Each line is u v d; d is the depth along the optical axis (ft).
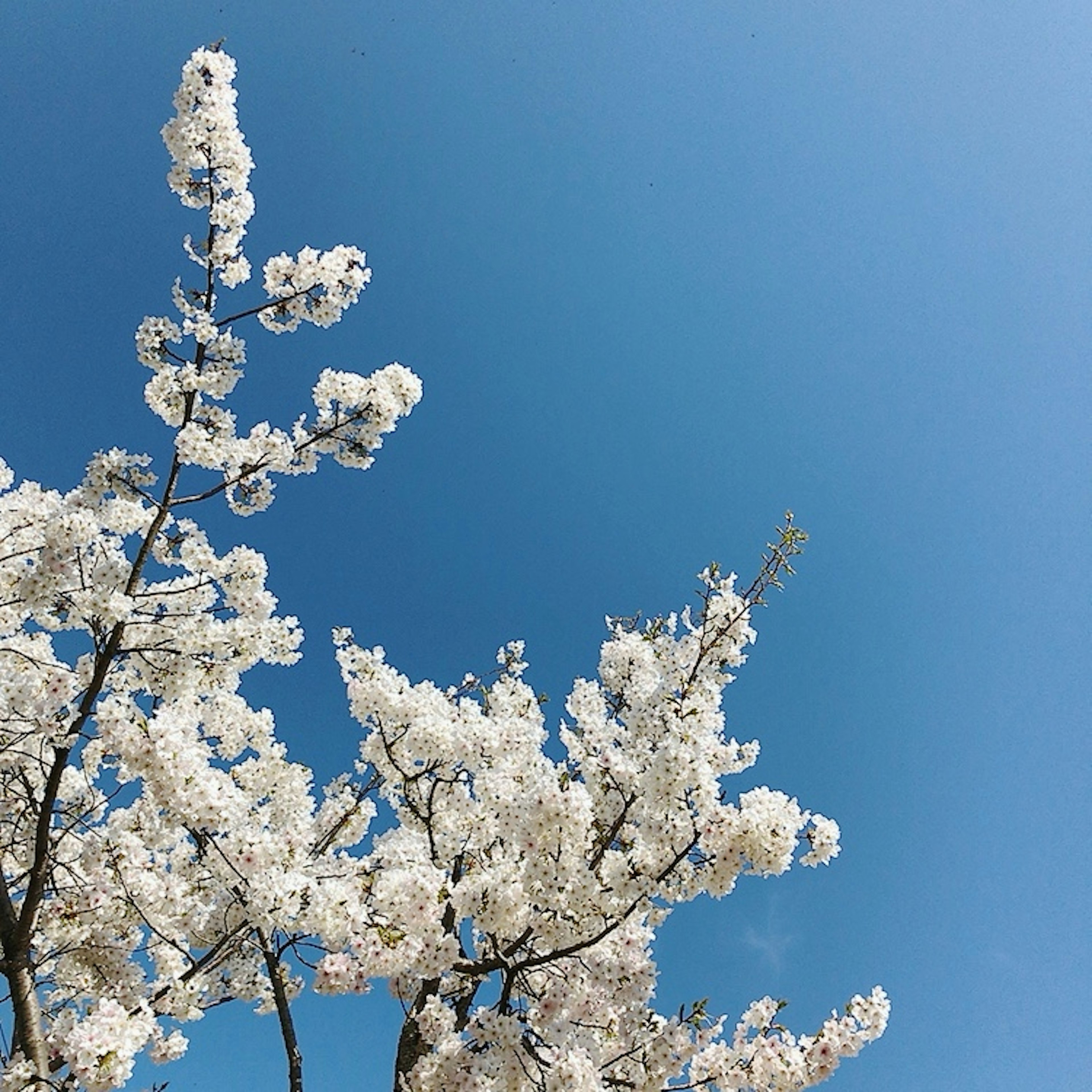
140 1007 20.04
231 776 29.55
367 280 24.53
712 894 19.61
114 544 22.43
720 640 26.68
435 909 20.72
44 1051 20.25
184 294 23.02
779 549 26.63
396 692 26.68
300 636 27.20
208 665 25.36
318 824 31.04
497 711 30.17
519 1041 21.39
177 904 24.56
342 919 20.76
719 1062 22.09
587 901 20.49
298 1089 21.44
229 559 24.49
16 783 25.54
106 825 26.81
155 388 23.20
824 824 19.75
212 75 23.21
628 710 26.50
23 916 21.13
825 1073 21.12
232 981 25.98
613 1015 23.76
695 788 19.60
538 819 19.04
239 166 23.30
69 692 23.77
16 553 22.53
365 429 24.53
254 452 23.63
